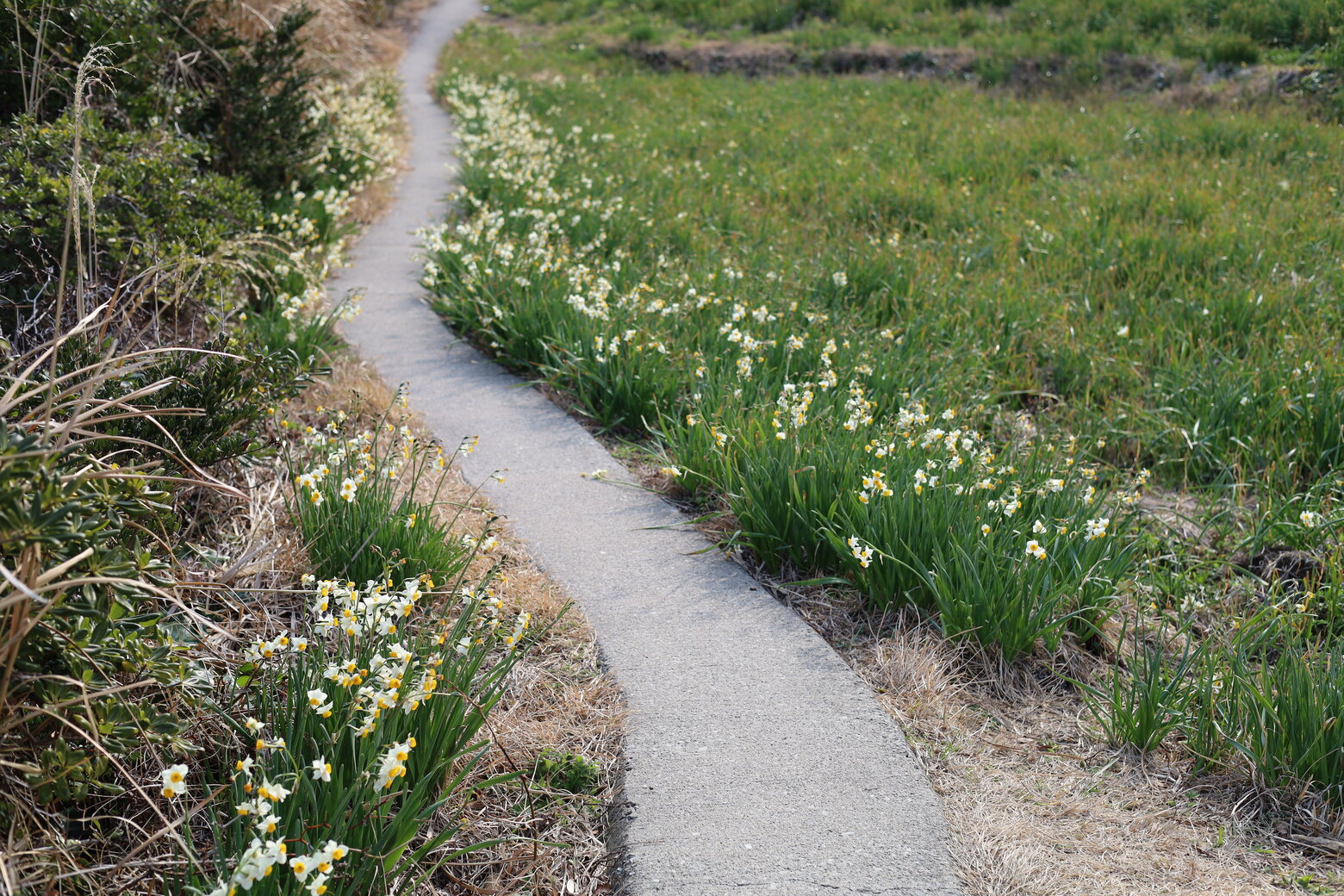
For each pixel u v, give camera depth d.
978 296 6.51
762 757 2.76
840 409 4.52
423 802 2.54
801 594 3.61
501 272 6.29
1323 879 2.39
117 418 2.63
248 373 3.79
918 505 3.53
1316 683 2.78
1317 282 6.56
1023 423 4.94
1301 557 3.83
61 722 2.20
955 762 2.81
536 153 10.70
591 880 2.41
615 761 2.78
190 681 2.47
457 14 29.27
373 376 5.40
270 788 2.03
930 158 11.17
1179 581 3.74
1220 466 4.65
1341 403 4.65
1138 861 2.45
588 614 3.45
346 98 11.77
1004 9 19.17
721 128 13.74
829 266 6.95
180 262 4.21
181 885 2.19
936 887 2.34
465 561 3.56
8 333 4.16
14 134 4.64
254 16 8.59
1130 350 5.89
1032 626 3.20
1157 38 15.86
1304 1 14.41
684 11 23.58
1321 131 11.09
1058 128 12.17
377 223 8.86
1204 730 2.81
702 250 7.60
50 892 1.99
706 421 4.50
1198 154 10.72
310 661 2.73
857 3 20.80
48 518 2.05
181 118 6.68
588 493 4.34
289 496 3.92
